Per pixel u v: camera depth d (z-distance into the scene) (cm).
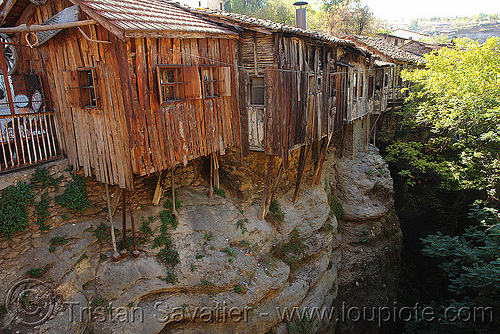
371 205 1667
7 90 746
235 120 991
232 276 923
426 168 2159
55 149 848
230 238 1005
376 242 1681
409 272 1816
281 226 1183
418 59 2483
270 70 935
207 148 899
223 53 915
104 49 696
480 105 1459
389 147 2094
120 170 738
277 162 1160
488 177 1488
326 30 3409
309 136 1144
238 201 1091
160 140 757
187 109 823
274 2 3130
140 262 875
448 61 1691
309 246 1231
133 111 690
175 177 1058
